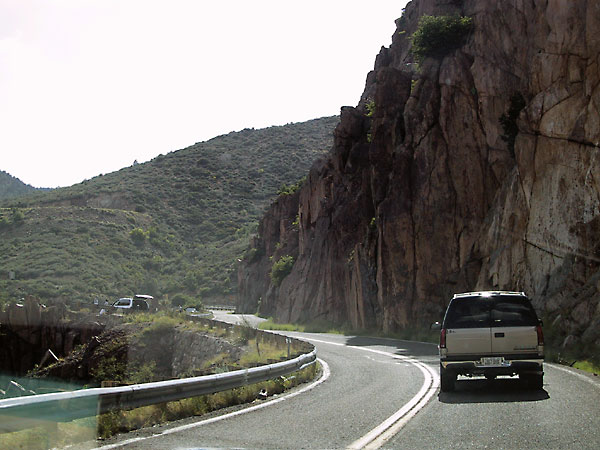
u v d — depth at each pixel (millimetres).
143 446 8398
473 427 9422
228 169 174625
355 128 57812
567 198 27062
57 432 8477
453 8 41812
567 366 18375
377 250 44625
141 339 44344
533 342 12875
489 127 35438
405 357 23109
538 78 30125
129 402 9906
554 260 27250
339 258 53156
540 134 29406
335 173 58531
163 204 149250
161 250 120312
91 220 121188
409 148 40125
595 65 26500
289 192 92812
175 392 11109
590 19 26859
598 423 9398
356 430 9523
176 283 108750
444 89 37656
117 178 165125
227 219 145875
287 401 12977
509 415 10289
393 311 38750
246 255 97625
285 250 79375
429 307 36969
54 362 48531
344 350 28078
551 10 29188
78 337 50750
